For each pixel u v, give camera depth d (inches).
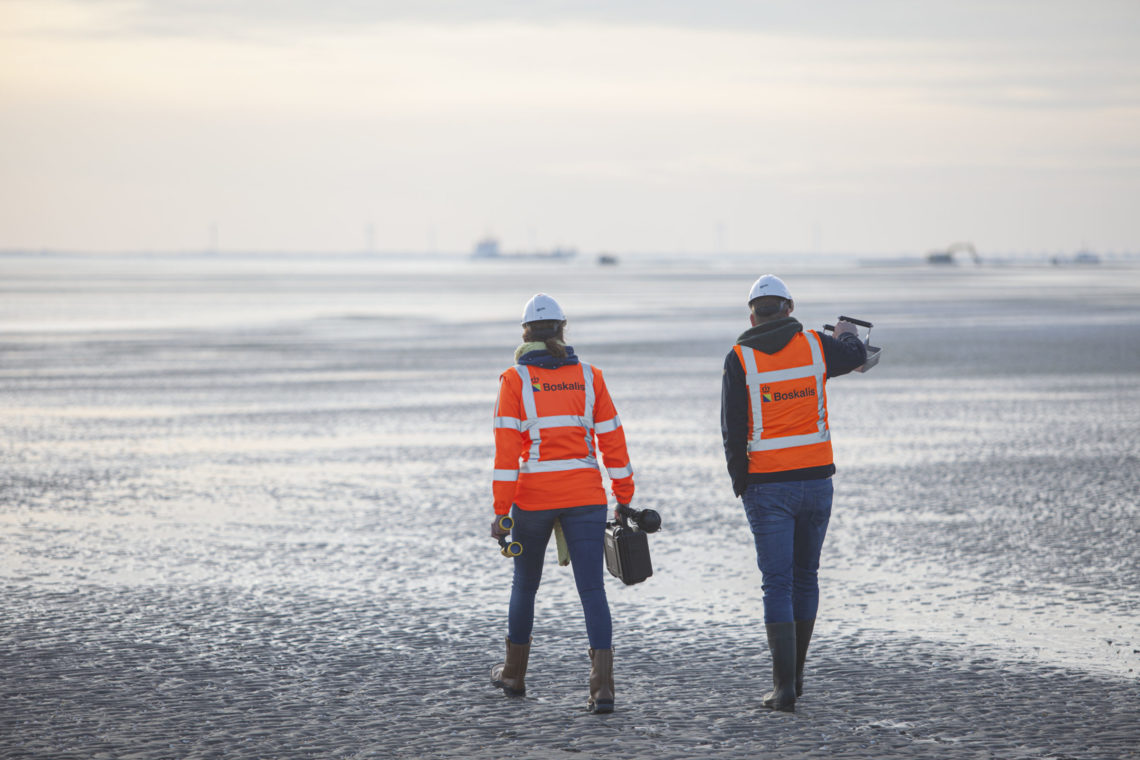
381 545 553.3
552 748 309.0
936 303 3467.0
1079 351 1717.5
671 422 979.9
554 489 353.4
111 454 821.9
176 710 337.4
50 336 2098.9
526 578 355.9
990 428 938.7
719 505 645.9
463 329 2304.4
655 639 410.9
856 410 1056.8
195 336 2098.9
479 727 325.4
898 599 456.4
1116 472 737.6
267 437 902.4
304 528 589.0
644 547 353.4
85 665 379.2
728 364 354.9
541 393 356.8
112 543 556.4
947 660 382.6
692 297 4099.4
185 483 713.6
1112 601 451.2
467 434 917.8
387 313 2977.4
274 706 341.7
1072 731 317.7
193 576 496.4
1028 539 556.4
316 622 430.6
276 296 4293.8
